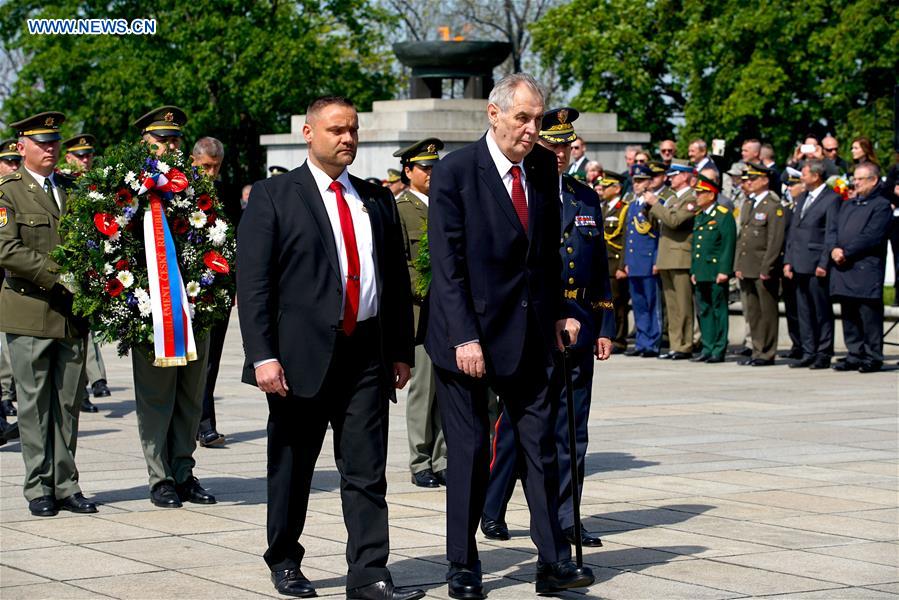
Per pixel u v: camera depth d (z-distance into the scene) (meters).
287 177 6.66
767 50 34.50
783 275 17.36
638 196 18.41
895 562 7.24
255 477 9.85
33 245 8.69
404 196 9.91
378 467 6.54
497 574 7.02
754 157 19.28
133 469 10.16
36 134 8.80
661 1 37.28
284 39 35.72
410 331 6.79
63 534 7.96
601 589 6.68
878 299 16.52
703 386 15.24
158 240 8.59
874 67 32.66
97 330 8.54
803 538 7.79
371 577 6.43
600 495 9.02
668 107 39.00
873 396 14.32
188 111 36.28
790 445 11.11
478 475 6.60
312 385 6.49
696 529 8.02
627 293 19.17
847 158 32.34
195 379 8.88
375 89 39.88
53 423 8.62
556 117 7.94
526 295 6.59
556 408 7.68
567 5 39.38
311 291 6.52
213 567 7.12
